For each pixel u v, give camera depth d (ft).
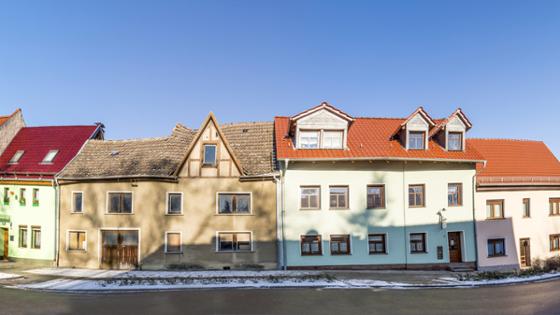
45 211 75.41
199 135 72.13
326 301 46.55
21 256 76.54
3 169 81.05
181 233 69.92
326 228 71.05
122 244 70.79
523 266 78.43
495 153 85.61
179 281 56.85
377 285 55.67
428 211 73.72
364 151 72.69
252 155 75.00
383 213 72.38
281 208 70.44
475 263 74.28
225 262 69.72
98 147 81.56
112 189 71.87
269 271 67.46
